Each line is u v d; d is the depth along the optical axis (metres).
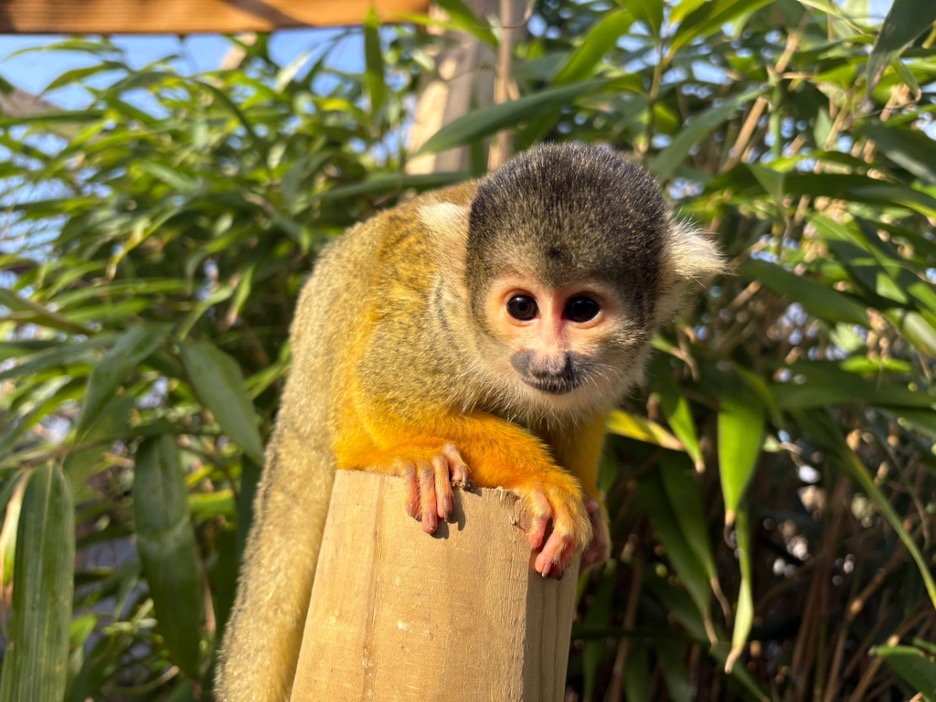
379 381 0.20
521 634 0.13
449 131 0.26
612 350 0.20
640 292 0.20
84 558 0.44
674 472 0.27
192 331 0.36
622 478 0.29
